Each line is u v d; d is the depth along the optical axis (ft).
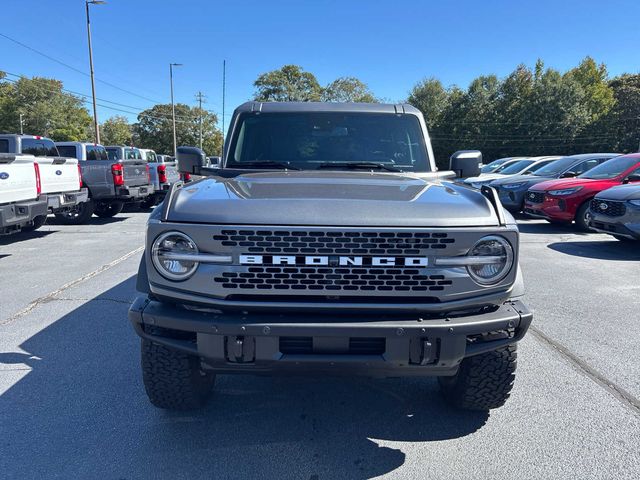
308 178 10.84
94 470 8.70
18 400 11.16
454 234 7.89
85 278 22.18
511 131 198.59
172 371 9.32
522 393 11.54
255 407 10.96
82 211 40.06
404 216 8.04
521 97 202.80
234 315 7.97
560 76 196.54
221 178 11.23
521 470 8.72
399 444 9.57
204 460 9.03
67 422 10.25
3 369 12.76
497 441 9.63
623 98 193.67
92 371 12.69
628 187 28.86
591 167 42.70
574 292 20.06
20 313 17.29
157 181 52.70
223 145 13.87
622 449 9.31
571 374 12.53
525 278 22.30
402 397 11.46
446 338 7.93
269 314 8.00
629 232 27.61
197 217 8.02
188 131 305.73
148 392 9.76
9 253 28.09
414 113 13.89
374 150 13.34
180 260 7.91
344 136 13.43
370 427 10.18
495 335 8.70
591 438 9.70
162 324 8.08
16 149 31.94
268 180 10.46
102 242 31.76
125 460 8.99
